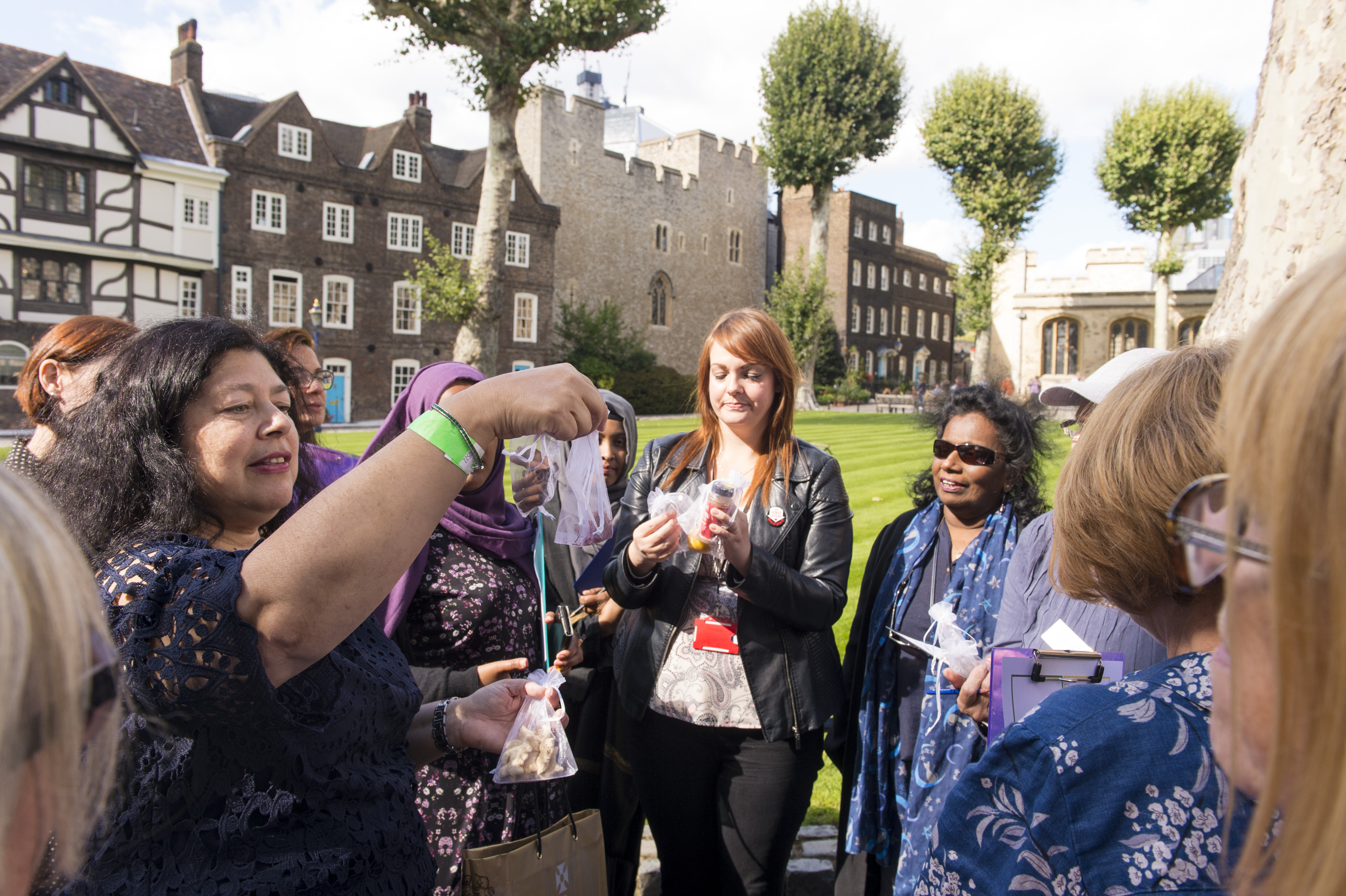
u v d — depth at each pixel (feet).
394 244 96.22
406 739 5.33
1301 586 1.55
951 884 2.78
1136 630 5.85
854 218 155.74
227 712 3.09
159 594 3.13
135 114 82.28
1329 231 8.79
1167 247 115.85
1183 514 2.26
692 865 7.79
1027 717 2.85
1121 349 137.59
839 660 8.05
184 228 82.02
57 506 3.66
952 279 168.96
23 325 74.02
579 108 122.42
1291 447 1.52
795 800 7.46
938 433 8.14
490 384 3.54
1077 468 3.11
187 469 3.68
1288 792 1.63
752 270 154.30
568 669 7.23
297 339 10.28
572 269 122.83
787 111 112.88
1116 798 2.52
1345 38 8.61
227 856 3.26
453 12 52.31
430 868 4.22
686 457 8.59
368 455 7.45
